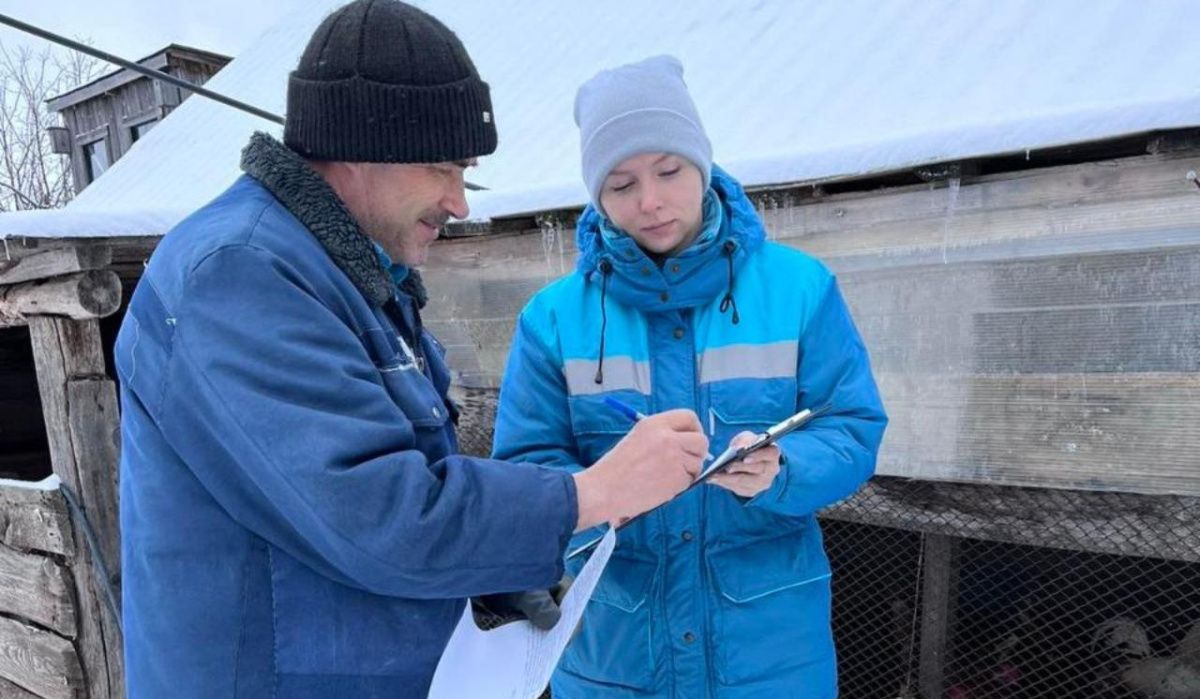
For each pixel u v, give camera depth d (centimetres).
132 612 93
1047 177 160
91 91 1066
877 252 183
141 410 90
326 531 78
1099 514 175
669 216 129
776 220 195
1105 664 242
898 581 277
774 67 335
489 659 100
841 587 284
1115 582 248
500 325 250
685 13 417
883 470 188
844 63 313
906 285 181
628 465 93
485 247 248
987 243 169
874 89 289
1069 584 238
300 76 96
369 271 96
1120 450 160
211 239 86
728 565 131
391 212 100
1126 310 157
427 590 82
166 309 85
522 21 509
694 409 133
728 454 107
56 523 242
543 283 238
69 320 238
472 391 262
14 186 1650
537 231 236
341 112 93
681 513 130
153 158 675
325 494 77
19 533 256
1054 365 165
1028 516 183
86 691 249
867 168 172
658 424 97
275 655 88
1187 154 146
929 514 197
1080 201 158
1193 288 150
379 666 91
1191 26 238
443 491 81
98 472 242
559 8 496
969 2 305
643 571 133
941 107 260
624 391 135
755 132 296
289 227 90
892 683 276
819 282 135
